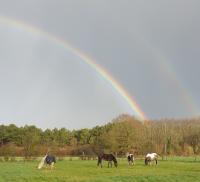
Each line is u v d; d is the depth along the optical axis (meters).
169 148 143.50
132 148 123.00
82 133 167.62
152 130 152.25
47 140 150.50
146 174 43.81
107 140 121.88
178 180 37.94
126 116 161.88
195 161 89.25
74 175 42.28
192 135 155.62
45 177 38.41
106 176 40.91
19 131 153.00
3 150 104.50
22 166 62.03
